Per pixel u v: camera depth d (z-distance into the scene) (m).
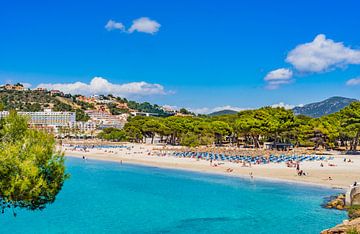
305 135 155.00
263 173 99.44
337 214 55.88
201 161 131.00
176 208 61.91
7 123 27.83
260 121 157.75
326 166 107.06
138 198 70.94
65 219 54.03
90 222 52.56
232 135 194.88
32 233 46.88
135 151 187.88
